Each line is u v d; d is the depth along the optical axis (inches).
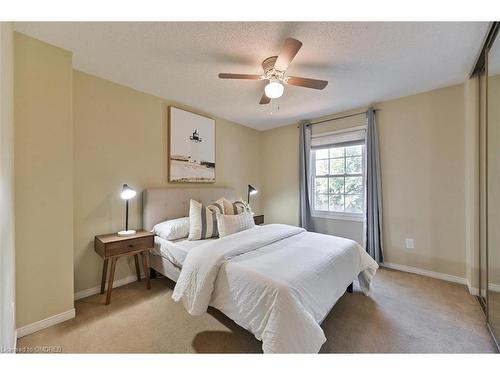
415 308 81.2
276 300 50.2
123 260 100.6
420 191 111.8
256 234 88.7
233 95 111.3
